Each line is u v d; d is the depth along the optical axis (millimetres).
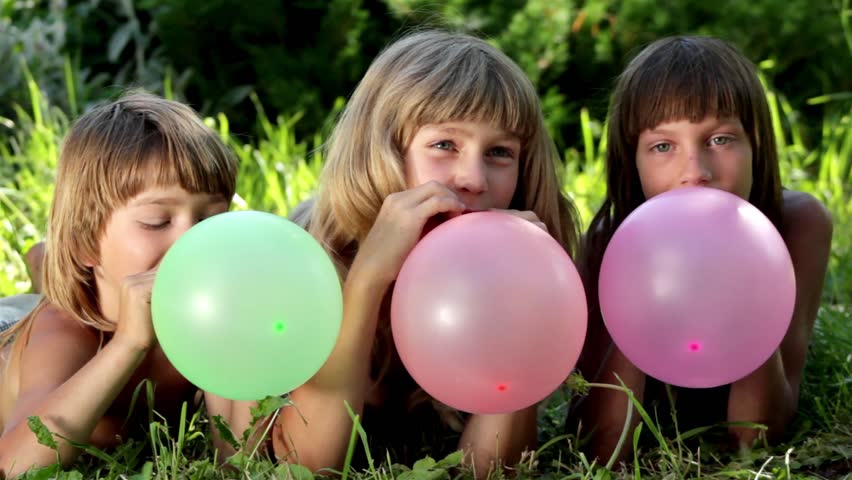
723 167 2607
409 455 2672
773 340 2164
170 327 2008
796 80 6734
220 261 1980
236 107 6531
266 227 2057
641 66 2711
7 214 4629
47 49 6109
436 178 2412
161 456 2312
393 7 6145
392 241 2246
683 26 6281
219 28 6301
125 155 2447
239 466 2256
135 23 6426
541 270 2000
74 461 2398
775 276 2129
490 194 2422
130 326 2291
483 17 6262
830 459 2510
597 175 5422
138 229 2477
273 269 1986
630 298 2168
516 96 2447
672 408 2527
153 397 2482
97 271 2576
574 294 2041
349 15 6270
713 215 2154
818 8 6367
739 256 2105
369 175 2541
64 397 2289
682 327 2109
